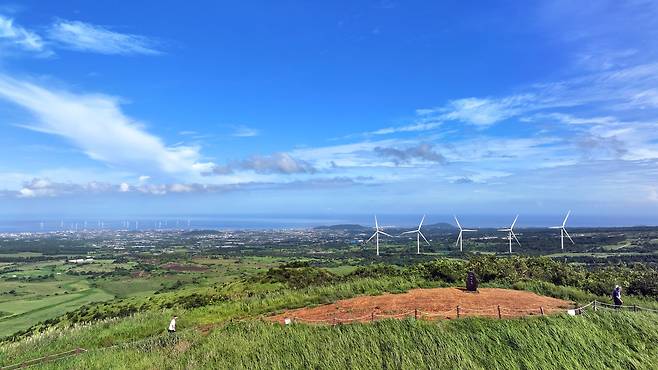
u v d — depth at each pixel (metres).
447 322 26.67
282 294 38.88
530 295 32.97
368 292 35.66
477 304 29.86
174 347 27.47
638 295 36.56
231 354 25.56
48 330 42.19
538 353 23.70
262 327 28.62
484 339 24.78
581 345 24.44
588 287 37.69
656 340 25.16
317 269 54.91
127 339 32.28
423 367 23.02
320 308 32.50
